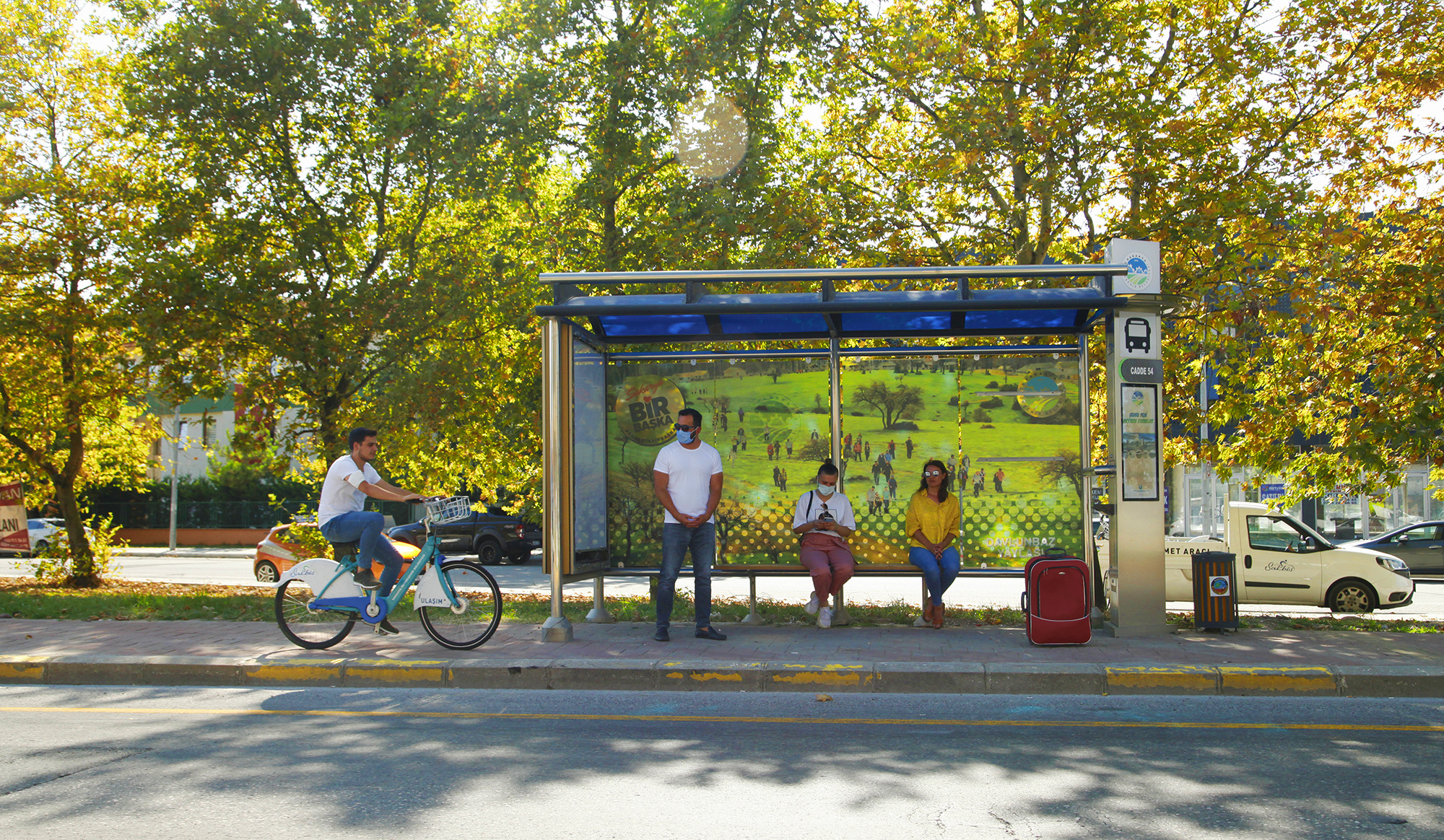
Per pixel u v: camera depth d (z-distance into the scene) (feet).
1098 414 43.93
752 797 14.83
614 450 33.06
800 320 31.14
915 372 32.40
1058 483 31.76
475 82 47.11
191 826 13.55
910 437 32.35
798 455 32.86
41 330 51.34
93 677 24.70
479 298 46.80
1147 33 40.40
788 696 22.54
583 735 18.86
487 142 45.60
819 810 14.25
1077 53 39.47
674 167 47.85
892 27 43.75
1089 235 42.34
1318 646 26.20
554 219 48.80
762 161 43.39
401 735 18.81
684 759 17.03
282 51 47.03
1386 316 37.27
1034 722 19.86
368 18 48.34
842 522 30.78
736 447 33.01
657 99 44.86
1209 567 29.25
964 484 32.12
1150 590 28.17
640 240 46.39
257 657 25.16
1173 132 38.04
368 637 28.32
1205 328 40.04
